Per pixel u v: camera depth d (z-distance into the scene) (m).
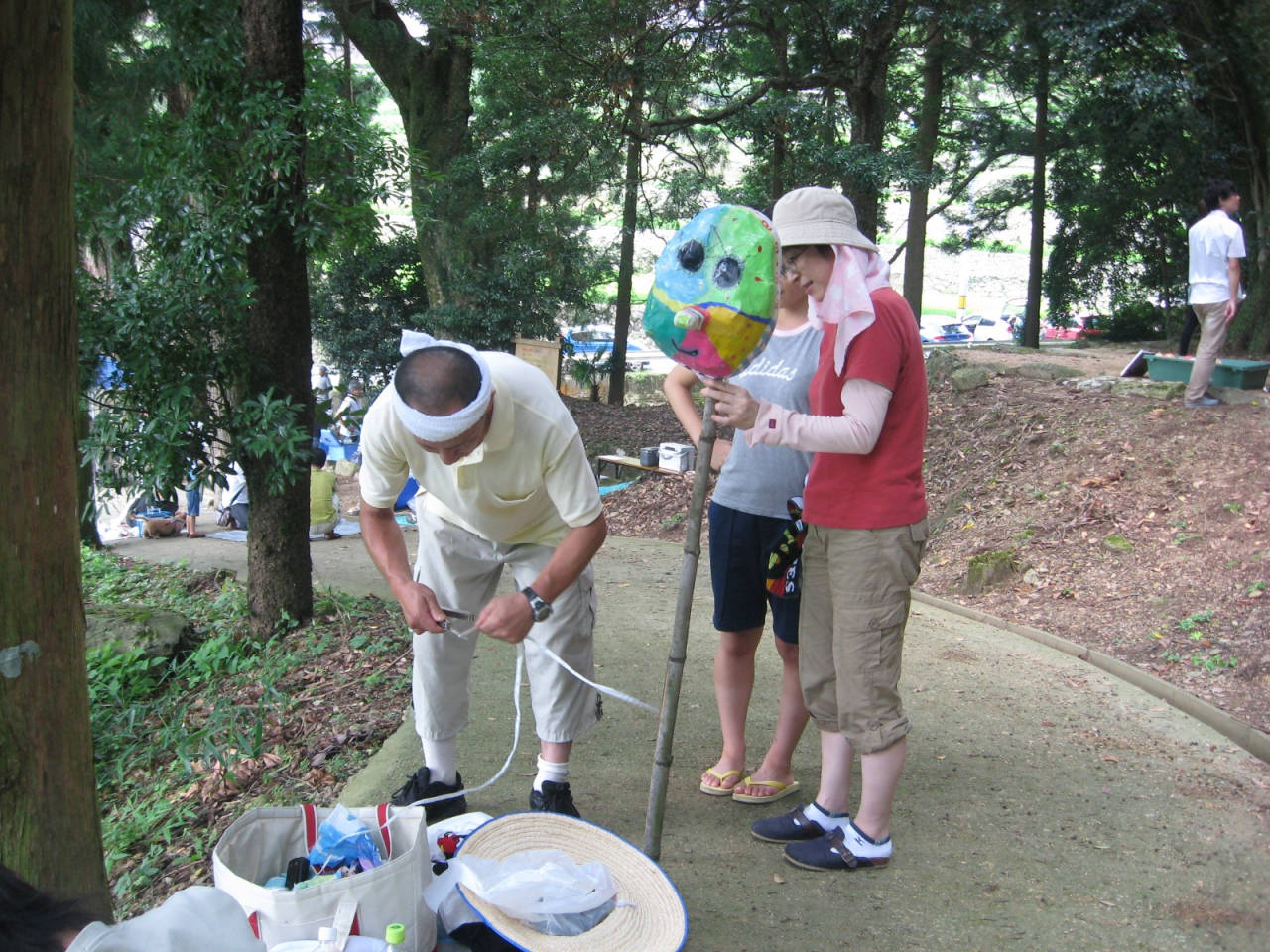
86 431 7.85
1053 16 12.80
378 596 7.26
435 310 17.12
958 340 32.06
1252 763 3.79
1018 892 2.90
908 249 17.27
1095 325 19.16
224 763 4.30
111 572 9.61
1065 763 3.77
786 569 3.09
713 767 3.59
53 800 2.31
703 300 2.43
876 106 11.19
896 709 2.87
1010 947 2.64
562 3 11.16
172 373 5.76
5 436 2.17
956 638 5.30
